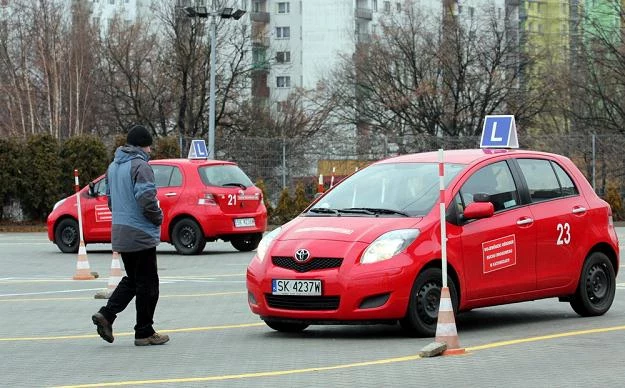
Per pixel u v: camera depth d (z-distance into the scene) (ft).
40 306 55.16
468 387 31.01
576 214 46.75
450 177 43.21
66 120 245.24
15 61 255.09
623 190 147.64
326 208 43.93
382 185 44.09
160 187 88.33
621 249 91.76
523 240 44.24
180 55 220.02
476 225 42.55
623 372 33.42
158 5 271.90
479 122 229.45
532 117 231.30
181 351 39.42
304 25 365.81
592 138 148.46
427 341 40.16
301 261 40.45
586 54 226.38
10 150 139.03
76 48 245.65
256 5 371.15
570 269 46.34
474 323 46.19
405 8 263.08
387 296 39.68
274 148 142.20
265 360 36.81
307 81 364.79
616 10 232.53
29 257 88.12
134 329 42.42
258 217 89.56
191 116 220.43
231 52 274.77
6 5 259.60
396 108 237.25
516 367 34.40
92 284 66.18
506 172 44.98
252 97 267.59
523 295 44.39
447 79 232.32
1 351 40.37
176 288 62.23
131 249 40.60
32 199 139.44
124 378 33.83
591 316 47.91
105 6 348.38
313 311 40.14
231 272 72.90
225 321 48.01
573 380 32.01
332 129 256.52
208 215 86.84
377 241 40.19
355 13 363.15
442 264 38.11
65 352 39.83
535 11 358.64
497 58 228.02
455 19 241.35
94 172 141.69
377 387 31.14
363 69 249.34
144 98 241.55
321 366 35.17
